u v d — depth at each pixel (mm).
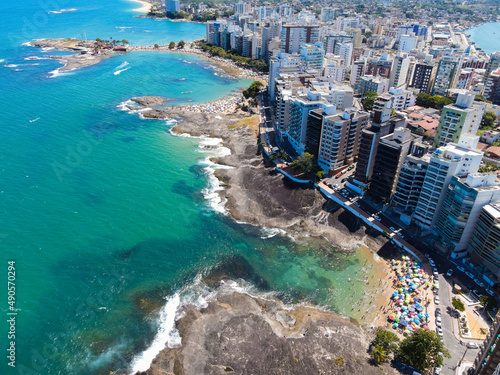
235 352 106750
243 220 165750
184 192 183625
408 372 100938
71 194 174500
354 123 186625
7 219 154875
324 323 117312
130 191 180875
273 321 118250
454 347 106500
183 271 137500
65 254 140750
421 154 154375
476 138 147125
